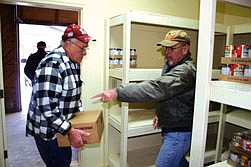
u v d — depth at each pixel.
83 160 2.43
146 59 2.56
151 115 2.32
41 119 1.45
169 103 1.53
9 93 4.73
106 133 2.40
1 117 2.11
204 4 0.85
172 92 1.34
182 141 1.56
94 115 1.71
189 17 2.81
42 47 3.29
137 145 2.67
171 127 1.56
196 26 2.12
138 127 1.98
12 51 4.60
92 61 2.34
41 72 1.42
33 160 2.69
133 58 2.16
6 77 4.64
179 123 1.53
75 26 1.55
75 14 4.51
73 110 1.62
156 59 2.63
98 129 1.63
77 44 1.53
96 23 2.30
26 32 5.95
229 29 2.32
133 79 1.89
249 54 0.81
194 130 0.94
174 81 1.34
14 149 2.99
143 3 2.50
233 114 2.21
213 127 3.11
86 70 2.32
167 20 1.96
